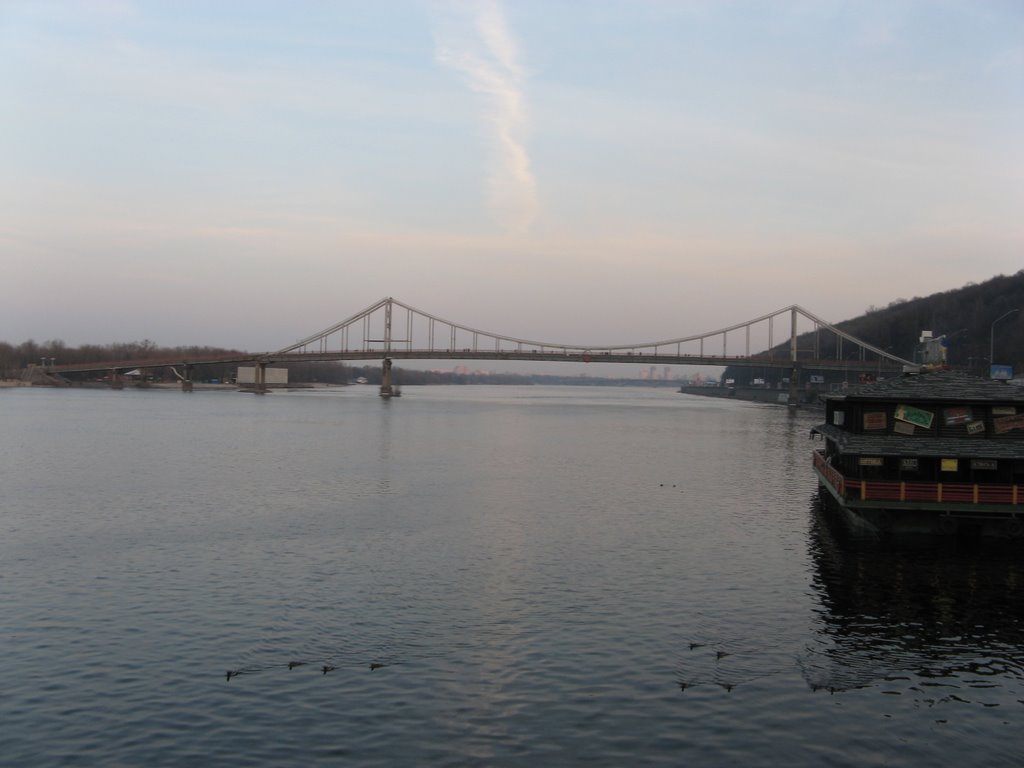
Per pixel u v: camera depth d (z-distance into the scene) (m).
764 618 36.62
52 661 31.27
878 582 41.91
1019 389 50.66
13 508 59.66
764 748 25.66
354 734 26.23
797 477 81.88
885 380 55.69
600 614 36.91
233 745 25.53
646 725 26.92
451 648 32.78
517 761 24.78
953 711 28.20
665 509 62.47
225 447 103.00
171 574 42.59
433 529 54.12
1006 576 42.88
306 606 37.66
